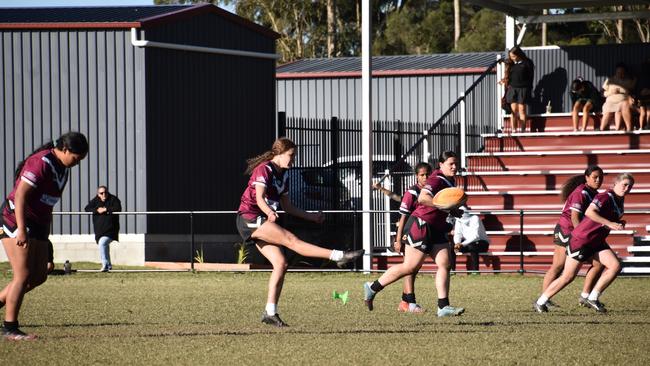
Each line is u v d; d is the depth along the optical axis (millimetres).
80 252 67562
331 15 165875
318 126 73688
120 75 67750
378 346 26547
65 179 26953
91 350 25609
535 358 24828
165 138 69062
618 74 67375
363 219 57688
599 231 35406
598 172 36188
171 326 31281
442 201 32406
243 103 76188
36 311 36500
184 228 69750
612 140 67062
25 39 68062
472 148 71375
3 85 68062
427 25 177375
